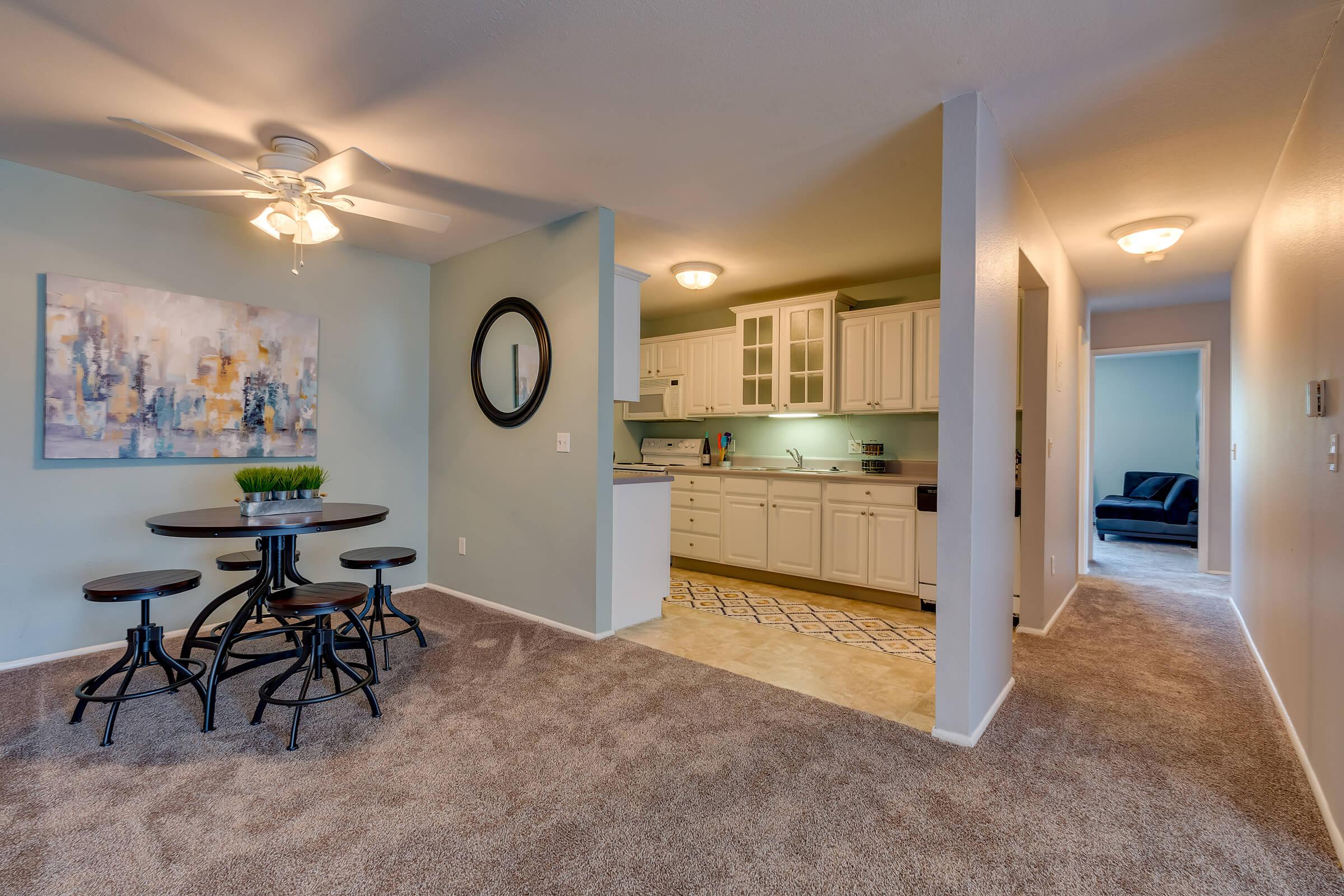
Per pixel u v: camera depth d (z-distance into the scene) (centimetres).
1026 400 342
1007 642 260
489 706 240
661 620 364
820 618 373
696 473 507
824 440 501
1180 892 144
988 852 158
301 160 217
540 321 343
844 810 175
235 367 334
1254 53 186
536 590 352
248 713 232
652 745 211
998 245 235
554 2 167
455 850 156
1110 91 208
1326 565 186
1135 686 267
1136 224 328
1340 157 176
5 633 270
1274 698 251
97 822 166
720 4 167
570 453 331
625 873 148
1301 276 219
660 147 252
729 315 567
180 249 317
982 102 214
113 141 248
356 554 307
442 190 297
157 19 174
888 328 433
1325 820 172
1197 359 752
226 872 147
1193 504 654
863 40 183
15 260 271
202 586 327
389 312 404
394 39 183
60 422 281
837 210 321
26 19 173
